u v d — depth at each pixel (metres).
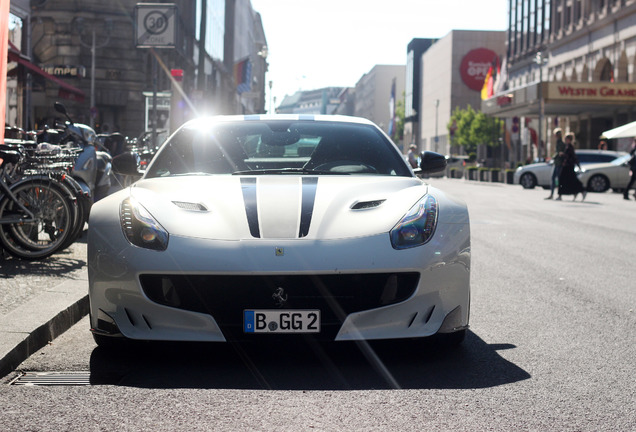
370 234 4.04
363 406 3.36
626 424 3.13
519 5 68.44
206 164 5.18
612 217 15.26
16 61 19.94
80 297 5.31
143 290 3.97
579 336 4.82
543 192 27.91
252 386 3.67
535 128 60.91
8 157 6.71
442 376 3.87
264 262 3.88
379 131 5.61
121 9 36.59
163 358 4.19
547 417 3.21
